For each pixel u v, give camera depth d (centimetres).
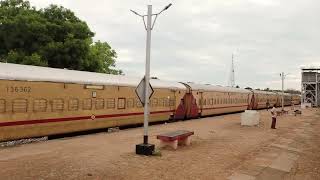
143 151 1698
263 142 2420
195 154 1820
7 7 4075
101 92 2480
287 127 3638
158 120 3291
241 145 2216
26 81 1895
